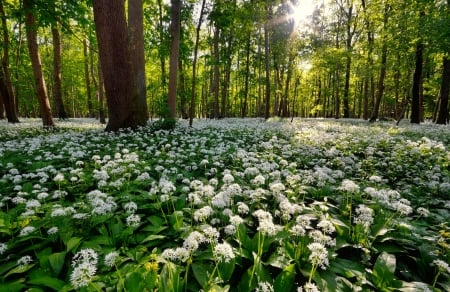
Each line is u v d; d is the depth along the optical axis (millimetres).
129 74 10984
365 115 29766
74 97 41812
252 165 5953
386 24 16922
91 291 2250
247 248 2916
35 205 3404
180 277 2539
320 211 3725
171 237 3275
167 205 3893
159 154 7020
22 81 29719
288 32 26031
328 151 7234
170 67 14852
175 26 14594
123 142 8750
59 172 5367
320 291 2354
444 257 2871
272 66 30656
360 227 3191
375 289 2537
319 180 4629
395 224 3439
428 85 26188
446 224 3701
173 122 12266
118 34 10562
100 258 2795
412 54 17500
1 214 3430
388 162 7055
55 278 2463
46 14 10867
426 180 5668
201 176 5730
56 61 22156
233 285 2566
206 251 2820
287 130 12789
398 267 2900
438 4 13836
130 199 4090
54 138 9281
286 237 2914
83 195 4383
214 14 12289
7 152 7316
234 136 10797
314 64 29672
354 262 2812
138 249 2945
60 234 3098
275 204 3844
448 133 11930
